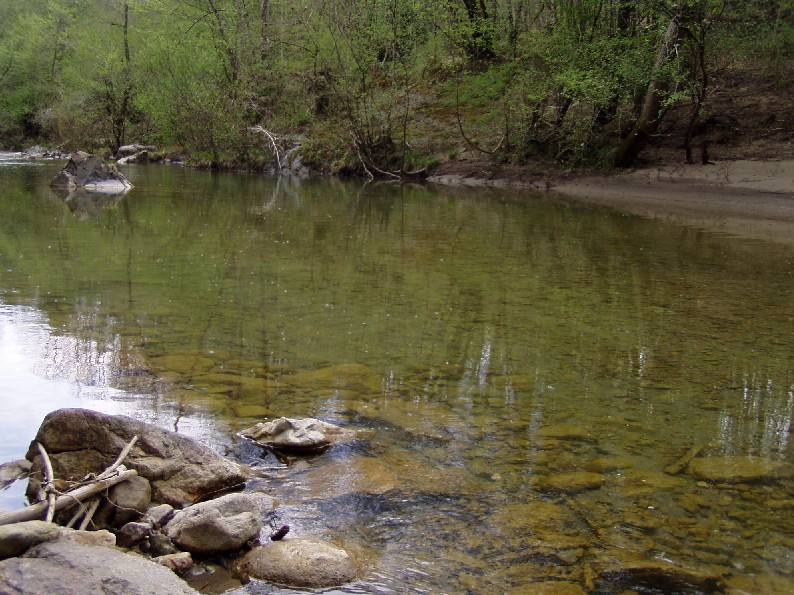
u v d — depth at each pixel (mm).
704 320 7215
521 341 6434
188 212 15484
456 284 8648
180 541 3227
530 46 21703
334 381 5348
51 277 8383
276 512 3568
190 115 30062
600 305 7762
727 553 3279
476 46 24531
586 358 6004
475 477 3957
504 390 5262
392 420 4699
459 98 25219
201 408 4773
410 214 15773
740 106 21328
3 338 6023
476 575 3092
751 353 6188
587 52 19844
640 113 21156
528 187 22156
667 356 6082
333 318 6988
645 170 20609
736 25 19703
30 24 44781
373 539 3357
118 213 14898
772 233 13273
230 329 6539
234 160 29703
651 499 3752
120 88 34781
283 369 5551
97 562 2824
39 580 2668
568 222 14703
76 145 36031
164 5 31219
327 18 25469
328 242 11719
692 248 11562
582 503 3699
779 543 3369
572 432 4566
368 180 25188
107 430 3850
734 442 4465
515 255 10789
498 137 24922
